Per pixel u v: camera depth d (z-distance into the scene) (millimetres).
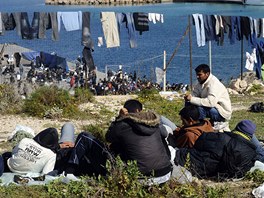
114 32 21766
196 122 12023
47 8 123625
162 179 9914
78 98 23250
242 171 10953
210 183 10797
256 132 17953
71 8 117688
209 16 23094
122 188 9742
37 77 34312
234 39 23625
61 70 35688
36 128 18234
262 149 11945
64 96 21031
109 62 68438
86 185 9977
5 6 139125
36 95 20828
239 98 29297
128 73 58375
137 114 9977
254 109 23750
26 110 20406
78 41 80250
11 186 10242
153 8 104438
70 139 12109
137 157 9883
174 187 9945
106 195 9711
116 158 9969
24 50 46375
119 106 23328
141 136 9945
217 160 10977
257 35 23812
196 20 22984
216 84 13273
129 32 21938
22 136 14211
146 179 9812
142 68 62906
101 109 22000
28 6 133625
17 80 31641
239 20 23453
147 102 24406
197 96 13547
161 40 89625
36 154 10828
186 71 61219
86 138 10742
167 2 115688
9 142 14508
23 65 36406
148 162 9859
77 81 35688
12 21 20453
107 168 9922
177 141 11945
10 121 19172
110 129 10180
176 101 25422
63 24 20891
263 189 10023
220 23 23203
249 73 37719
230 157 10859
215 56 67500
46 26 20781
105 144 10930
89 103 23234
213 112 13148
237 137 11023
